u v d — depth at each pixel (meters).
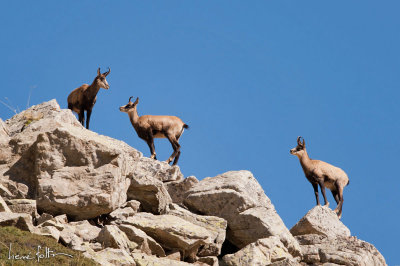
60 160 61.06
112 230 56.41
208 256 62.25
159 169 80.12
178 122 94.81
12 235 51.28
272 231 67.44
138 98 94.31
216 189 72.38
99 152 61.88
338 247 70.56
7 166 62.31
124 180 65.19
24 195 60.75
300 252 69.12
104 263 51.81
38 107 79.88
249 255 62.34
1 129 70.25
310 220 75.38
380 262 70.25
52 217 57.69
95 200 59.84
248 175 77.25
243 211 69.75
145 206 68.69
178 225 61.28
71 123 74.00
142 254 57.00
